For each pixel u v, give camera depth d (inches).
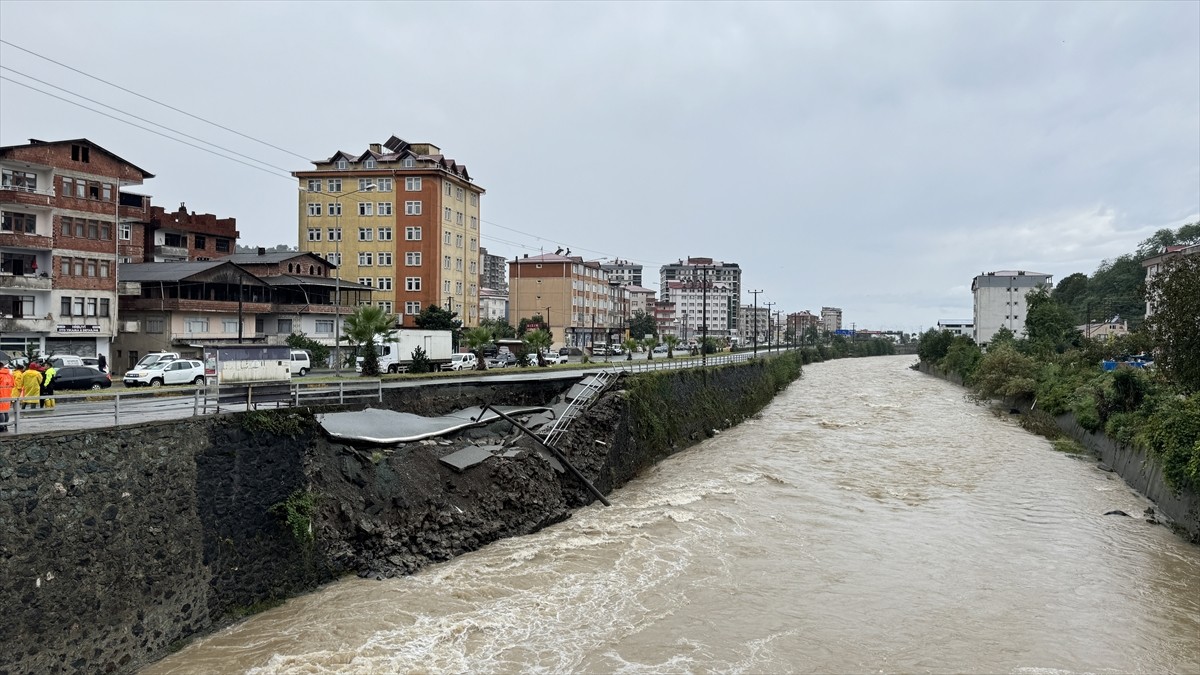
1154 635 761.0
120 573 641.6
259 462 786.2
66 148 2068.2
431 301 3292.3
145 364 1756.9
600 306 5659.5
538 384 1573.6
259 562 765.3
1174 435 1175.6
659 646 710.5
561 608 789.9
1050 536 1079.0
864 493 1322.6
